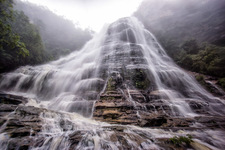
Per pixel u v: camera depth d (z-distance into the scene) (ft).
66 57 91.97
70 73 43.39
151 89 30.66
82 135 11.17
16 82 38.96
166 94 28.40
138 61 44.16
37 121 13.14
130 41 73.31
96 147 9.37
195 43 57.36
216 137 12.53
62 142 9.82
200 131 14.06
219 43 55.47
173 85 36.01
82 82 34.83
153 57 57.11
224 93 30.68
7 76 39.14
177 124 16.08
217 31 60.54
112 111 19.25
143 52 54.49
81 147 9.32
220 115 21.76
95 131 12.37
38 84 39.27
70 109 22.61
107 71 37.52
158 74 38.01
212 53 41.09
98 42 88.38
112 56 49.90
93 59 59.21
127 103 21.59
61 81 39.88
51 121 13.98
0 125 11.28
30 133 10.66
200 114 22.33
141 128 14.24
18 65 49.21
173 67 49.67
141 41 75.00
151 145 9.84
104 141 10.25
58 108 23.70
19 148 8.80
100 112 19.47
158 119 16.22
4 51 42.09
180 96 30.53
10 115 13.48
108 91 27.17
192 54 52.95
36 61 60.08
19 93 35.68
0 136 9.68
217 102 27.86
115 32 82.38
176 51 63.41
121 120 17.02
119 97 24.31
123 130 13.08
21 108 15.56
